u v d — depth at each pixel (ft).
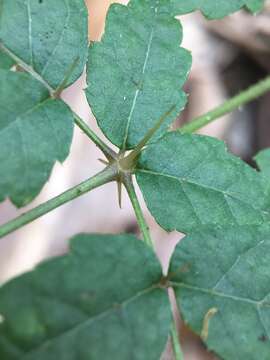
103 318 0.35
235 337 0.39
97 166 0.95
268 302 0.40
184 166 0.45
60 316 0.34
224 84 1.11
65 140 0.41
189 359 0.91
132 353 0.35
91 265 0.36
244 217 0.44
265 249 0.41
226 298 0.39
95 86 0.45
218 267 0.40
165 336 0.36
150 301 0.36
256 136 1.08
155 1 0.48
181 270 0.39
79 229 0.95
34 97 0.41
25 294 0.34
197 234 0.40
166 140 0.45
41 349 0.33
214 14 0.52
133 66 0.46
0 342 0.32
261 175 0.46
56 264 0.35
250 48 1.12
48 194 0.91
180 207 0.44
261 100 1.10
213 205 0.44
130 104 0.46
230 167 0.45
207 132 1.07
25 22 0.44
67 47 0.44
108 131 0.45
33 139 0.40
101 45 0.46
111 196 0.99
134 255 0.37
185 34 1.12
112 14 0.47
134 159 0.44
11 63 0.43
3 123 0.40
